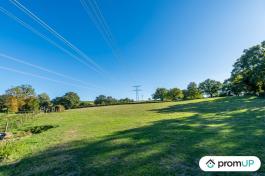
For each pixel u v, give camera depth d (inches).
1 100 2635.3
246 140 453.4
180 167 323.3
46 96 3954.2
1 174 336.5
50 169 347.3
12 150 459.5
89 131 704.4
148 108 1755.7
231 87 3164.4
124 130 676.1
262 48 2239.2
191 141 469.4
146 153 399.2
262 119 762.2
